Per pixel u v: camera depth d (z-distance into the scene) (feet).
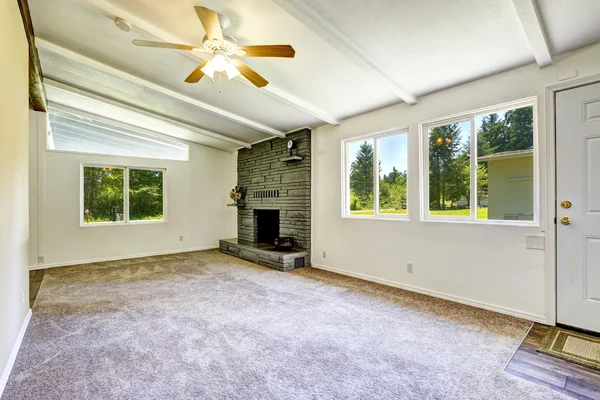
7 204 6.26
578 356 6.55
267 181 18.56
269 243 19.06
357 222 13.42
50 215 16.01
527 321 8.41
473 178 9.95
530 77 8.53
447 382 5.65
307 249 15.69
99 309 9.43
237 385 5.57
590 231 7.58
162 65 11.14
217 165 22.45
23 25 7.84
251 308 9.50
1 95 5.76
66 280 13.00
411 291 11.29
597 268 7.50
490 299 9.29
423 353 6.72
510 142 9.16
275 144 17.90
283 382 5.67
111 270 14.92
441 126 10.78
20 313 7.55
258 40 8.53
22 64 7.77
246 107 13.79
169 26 8.46
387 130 12.32
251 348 6.95
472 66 8.95
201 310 9.33
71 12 8.59
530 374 5.91
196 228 21.31
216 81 11.64
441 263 10.48
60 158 16.31
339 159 14.33
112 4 7.77
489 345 7.07
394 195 12.30
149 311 9.27
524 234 8.61
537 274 8.39
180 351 6.81
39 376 5.83
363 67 8.87
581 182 7.70
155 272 14.46
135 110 15.66
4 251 5.99
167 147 20.40
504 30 7.31
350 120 13.80
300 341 7.29
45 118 15.80
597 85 7.48
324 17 7.22
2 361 5.66
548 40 7.41
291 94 11.87
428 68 9.18
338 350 6.86
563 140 7.96
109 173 18.07
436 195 10.91
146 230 19.15
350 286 11.97
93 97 14.43
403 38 7.88
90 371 6.01
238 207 21.63
